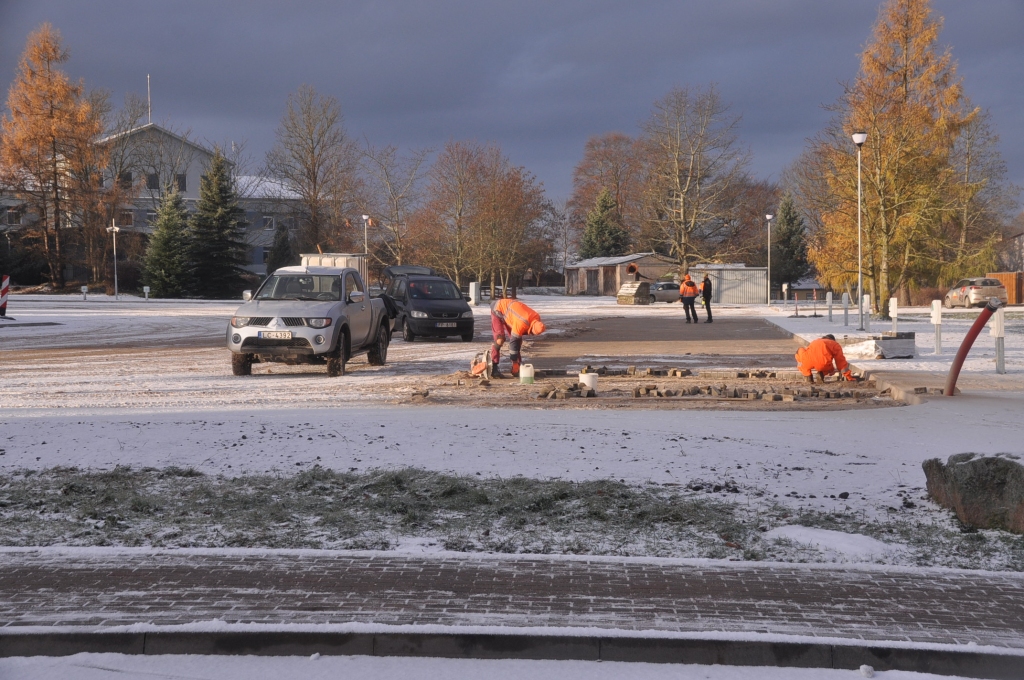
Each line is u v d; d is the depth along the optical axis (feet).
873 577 15.69
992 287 147.74
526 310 51.44
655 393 43.21
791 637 12.71
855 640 12.60
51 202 222.69
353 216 244.42
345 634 12.87
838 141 134.10
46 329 99.76
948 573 15.98
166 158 272.72
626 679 12.08
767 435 31.12
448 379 50.34
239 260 238.68
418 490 22.86
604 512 20.56
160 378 50.75
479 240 225.56
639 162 287.89
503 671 12.30
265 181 281.74
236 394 43.34
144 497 22.09
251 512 20.74
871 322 110.93
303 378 51.24
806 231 309.83
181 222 233.35
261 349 50.49
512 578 15.47
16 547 17.25
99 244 225.56
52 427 31.78
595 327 108.88
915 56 130.82
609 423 33.81
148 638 12.89
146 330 99.19
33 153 220.43
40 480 23.97
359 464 25.99
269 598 14.37
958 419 34.53
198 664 12.55
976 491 19.81
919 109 129.70
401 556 16.84
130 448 28.14
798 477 24.36
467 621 13.32
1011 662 12.21
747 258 279.08
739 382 49.55
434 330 82.12
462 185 228.43
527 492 22.34
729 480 23.99
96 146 228.02
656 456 27.17
